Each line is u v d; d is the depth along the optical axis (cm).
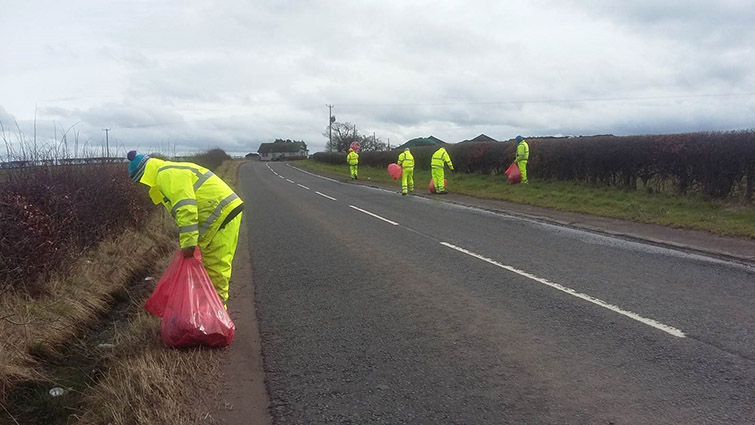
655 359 445
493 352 470
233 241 548
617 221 1212
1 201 580
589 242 980
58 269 629
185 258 492
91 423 364
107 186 887
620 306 587
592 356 454
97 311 612
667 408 365
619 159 1598
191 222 479
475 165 2528
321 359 466
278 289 705
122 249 830
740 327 515
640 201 1406
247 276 785
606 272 743
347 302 634
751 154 1188
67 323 540
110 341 535
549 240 1006
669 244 941
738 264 786
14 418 382
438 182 2058
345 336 520
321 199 1983
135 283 756
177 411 364
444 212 1488
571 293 641
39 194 672
